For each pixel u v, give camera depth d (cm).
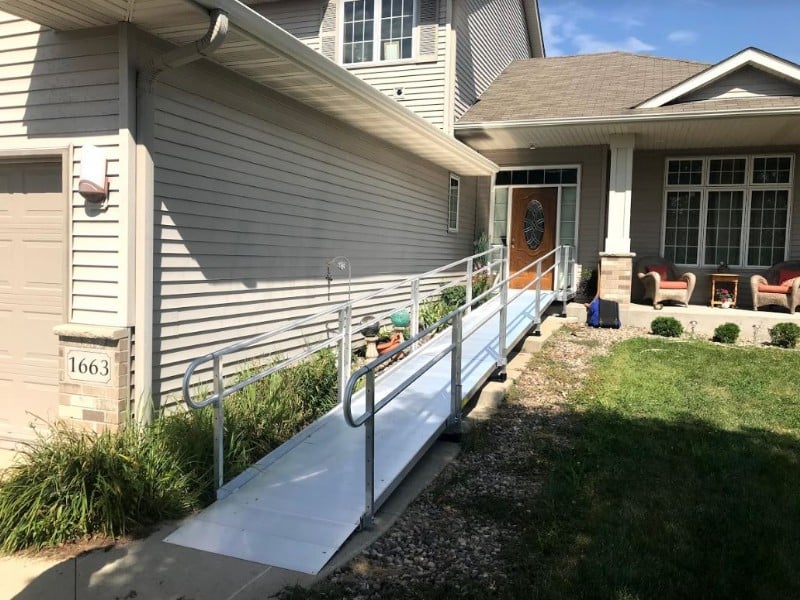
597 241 1281
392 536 377
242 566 338
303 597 307
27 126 502
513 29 1634
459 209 1292
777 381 713
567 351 868
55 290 514
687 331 1045
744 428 559
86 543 365
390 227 971
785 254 1192
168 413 510
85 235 484
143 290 477
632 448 509
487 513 407
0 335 534
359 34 1228
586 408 617
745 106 1005
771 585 319
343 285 820
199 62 535
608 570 327
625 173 1118
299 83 621
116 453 403
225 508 404
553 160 1305
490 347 780
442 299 1143
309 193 729
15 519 367
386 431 520
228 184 582
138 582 322
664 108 1059
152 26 466
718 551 350
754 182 1209
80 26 468
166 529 381
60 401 484
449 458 504
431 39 1167
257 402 536
